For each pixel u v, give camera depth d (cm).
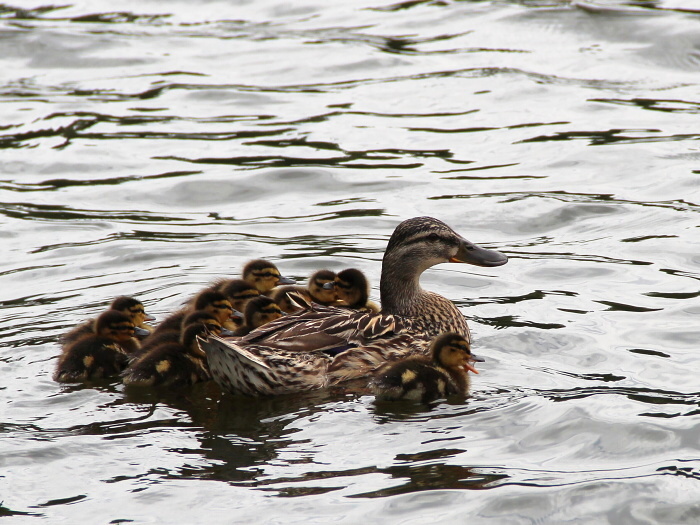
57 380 1087
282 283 1348
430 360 1063
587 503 778
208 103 2323
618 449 866
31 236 1628
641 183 1767
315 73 2503
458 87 2355
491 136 2058
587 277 1379
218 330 1153
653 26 2639
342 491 809
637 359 1089
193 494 812
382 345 1123
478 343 1169
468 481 820
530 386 1034
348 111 2236
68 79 2519
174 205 1778
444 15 2891
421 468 847
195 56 2655
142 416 988
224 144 2062
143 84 2456
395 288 1226
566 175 1830
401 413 980
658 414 932
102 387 1074
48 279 1438
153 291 1384
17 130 2161
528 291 1341
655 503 775
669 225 1566
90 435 934
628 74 2397
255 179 1872
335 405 1012
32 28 2839
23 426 959
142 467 864
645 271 1384
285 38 2775
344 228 1636
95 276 1448
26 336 1217
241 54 2658
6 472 855
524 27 2741
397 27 2833
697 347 1116
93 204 1778
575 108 2197
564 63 2480
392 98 2311
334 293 1295
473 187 1792
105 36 2783
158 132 2144
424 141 2044
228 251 1541
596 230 1579
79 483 835
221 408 1012
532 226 1619
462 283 1395
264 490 816
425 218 1243
